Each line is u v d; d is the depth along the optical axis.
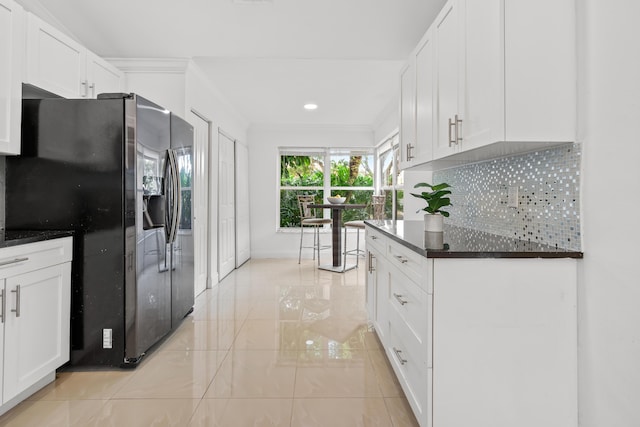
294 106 5.03
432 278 1.39
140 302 2.25
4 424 1.66
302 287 4.25
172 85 3.37
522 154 1.78
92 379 2.08
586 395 1.37
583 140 1.37
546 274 1.40
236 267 5.39
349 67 3.66
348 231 6.39
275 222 6.28
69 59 2.52
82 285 2.19
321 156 6.44
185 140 3.01
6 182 2.19
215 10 2.57
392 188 5.50
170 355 2.41
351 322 3.06
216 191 4.44
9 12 1.93
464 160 2.12
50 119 2.18
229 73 3.80
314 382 2.05
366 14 2.62
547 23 1.37
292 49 3.15
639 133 1.14
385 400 1.87
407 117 2.52
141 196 2.27
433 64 2.00
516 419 1.41
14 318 1.73
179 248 2.87
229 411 1.76
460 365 1.40
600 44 1.28
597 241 1.31
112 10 2.57
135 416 1.72
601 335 1.29
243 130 5.88
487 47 1.44
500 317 1.40
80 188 2.18
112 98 2.21
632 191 1.17
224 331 2.85
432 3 2.50
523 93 1.37
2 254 1.66
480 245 1.57
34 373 1.85
